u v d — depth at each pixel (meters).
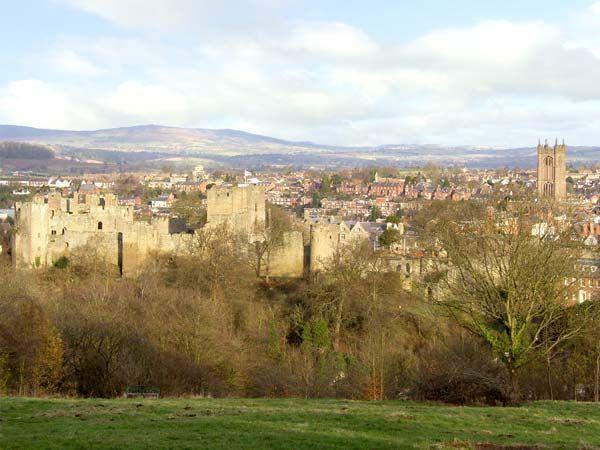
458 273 91.19
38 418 47.12
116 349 80.88
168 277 136.50
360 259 137.38
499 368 72.31
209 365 88.12
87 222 159.25
